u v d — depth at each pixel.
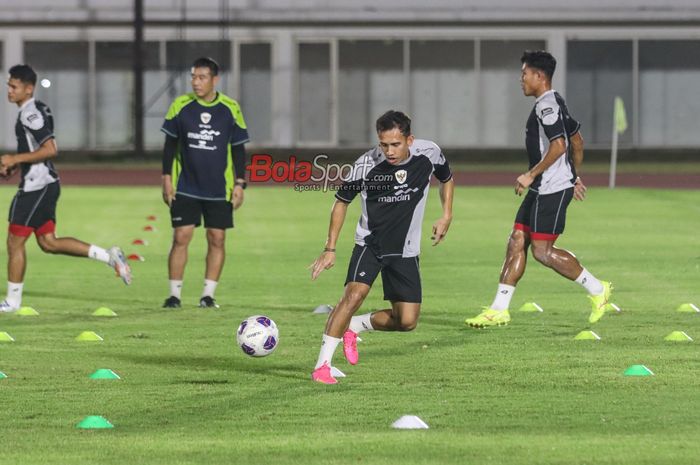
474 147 131.50
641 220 68.81
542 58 33.22
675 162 128.38
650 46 129.38
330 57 130.25
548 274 46.88
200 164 38.50
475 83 130.88
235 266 49.69
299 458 20.27
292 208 77.00
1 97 129.62
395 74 130.62
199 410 24.00
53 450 20.83
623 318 36.19
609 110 129.75
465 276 46.22
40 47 129.88
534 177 33.03
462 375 27.56
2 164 37.06
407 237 27.52
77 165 124.69
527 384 26.53
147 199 83.38
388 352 30.62
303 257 52.69
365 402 24.72
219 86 129.12
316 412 23.80
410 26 130.12
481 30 130.12
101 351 30.86
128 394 25.53
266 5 129.62
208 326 34.97
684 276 46.16
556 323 35.22
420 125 131.12
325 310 37.66
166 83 129.00
